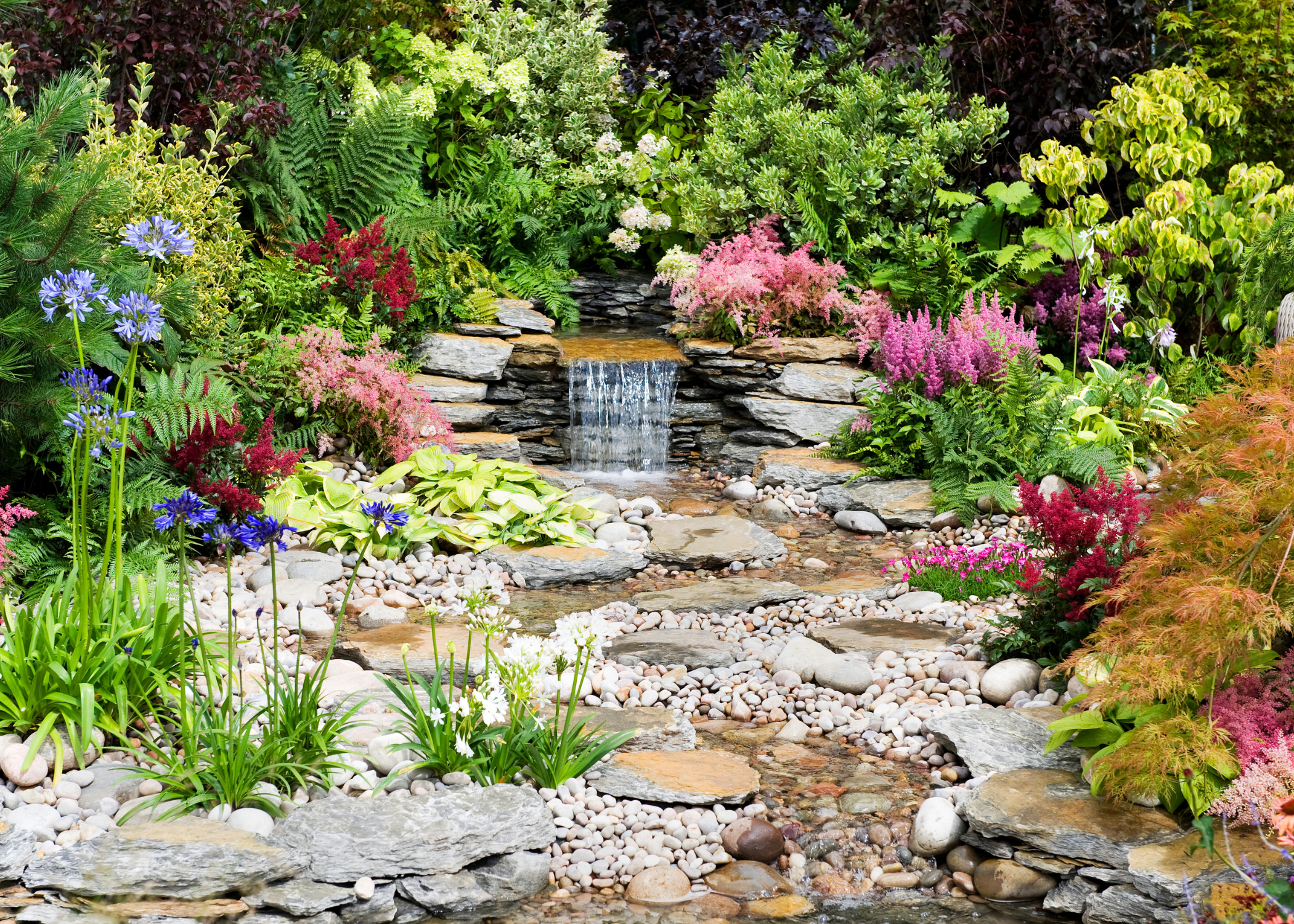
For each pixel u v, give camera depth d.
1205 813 3.27
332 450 7.12
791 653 4.93
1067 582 4.40
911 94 9.55
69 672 3.70
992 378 7.44
